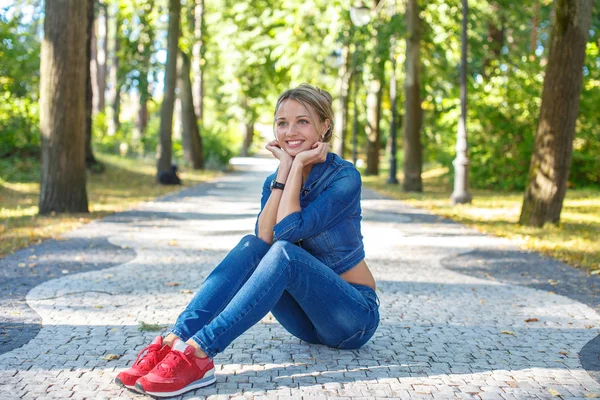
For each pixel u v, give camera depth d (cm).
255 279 336
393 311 534
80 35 1205
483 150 2139
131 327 465
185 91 2916
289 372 369
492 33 2630
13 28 1847
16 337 435
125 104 5316
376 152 3169
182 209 1378
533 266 767
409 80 2080
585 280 686
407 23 2092
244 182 2400
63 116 1202
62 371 366
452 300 582
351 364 385
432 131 2688
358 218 376
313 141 369
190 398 327
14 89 1886
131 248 844
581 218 1277
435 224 1200
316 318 368
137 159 2836
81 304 534
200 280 650
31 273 661
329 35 2603
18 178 1756
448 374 373
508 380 365
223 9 3042
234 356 398
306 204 367
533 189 1147
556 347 436
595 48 2031
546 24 2809
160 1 2189
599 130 2072
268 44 2894
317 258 372
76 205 1221
